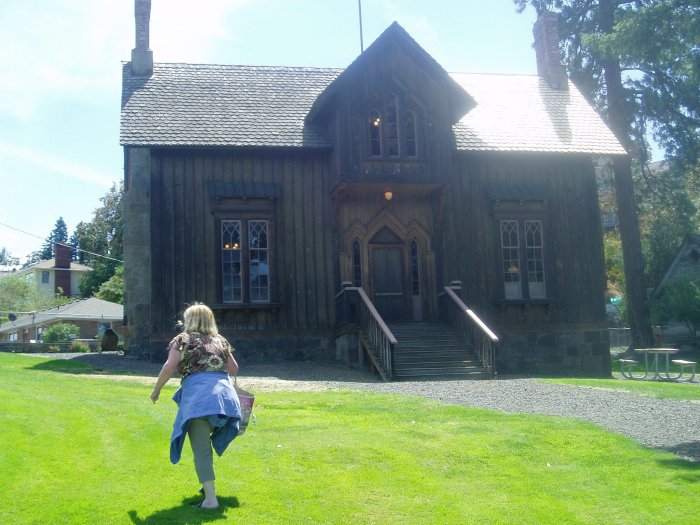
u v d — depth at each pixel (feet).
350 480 23.39
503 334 71.41
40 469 22.03
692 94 98.07
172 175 66.74
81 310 158.71
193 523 18.85
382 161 65.62
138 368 58.23
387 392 44.47
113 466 23.12
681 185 107.34
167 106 70.85
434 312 69.72
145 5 76.64
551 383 51.67
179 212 66.28
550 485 24.18
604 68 103.30
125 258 72.33
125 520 18.89
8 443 23.75
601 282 74.33
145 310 71.46
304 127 70.74
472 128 74.49
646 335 100.42
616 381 53.93
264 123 70.54
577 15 103.55
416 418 33.40
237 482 22.53
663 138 102.17
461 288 69.31
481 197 72.64
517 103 80.89
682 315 103.86
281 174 69.05
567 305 73.20
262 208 67.87
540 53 88.84
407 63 67.36
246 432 28.99
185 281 65.46
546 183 74.59
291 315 67.51
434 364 59.21
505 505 22.07
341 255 67.92
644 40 69.77
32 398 31.45
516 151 72.02
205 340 20.38
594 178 75.77
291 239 68.39
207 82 75.61
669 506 22.40
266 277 67.62
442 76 67.26
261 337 66.74
